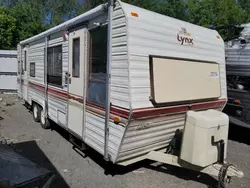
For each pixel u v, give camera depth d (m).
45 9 25.08
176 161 3.43
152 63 3.12
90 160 4.21
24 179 2.35
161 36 3.31
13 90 12.23
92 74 3.63
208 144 3.12
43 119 6.09
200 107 3.90
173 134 3.86
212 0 19.55
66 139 5.30
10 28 17.89
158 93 3.14
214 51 4.25
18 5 21.48
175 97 3.36
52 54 5.16
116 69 3.10
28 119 7.07
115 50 3.10
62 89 4.70
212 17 18.97
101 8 3.28
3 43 17.61
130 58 2.93
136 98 2.98
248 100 5.06
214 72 4.10
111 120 3.23
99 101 3.47
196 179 3.65
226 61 5.66
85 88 3.82
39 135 5.55
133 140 3.25
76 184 3.40
